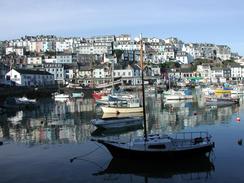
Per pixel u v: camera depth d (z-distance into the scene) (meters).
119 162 25.83
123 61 183.38
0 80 108.62
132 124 41.84
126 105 58.31
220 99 67.62
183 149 25.08
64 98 90.56
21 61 168.75
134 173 23.27
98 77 150.62
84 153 28.70
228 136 33.62
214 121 44.28
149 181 21.77
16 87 98.19
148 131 38.06
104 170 24.02
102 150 29.58
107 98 74.44
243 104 67.38
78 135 37.12
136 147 25.23
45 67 151.62
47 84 129.25
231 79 176.25
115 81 135.12
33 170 24.50
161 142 25.38
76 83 137.50
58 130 40.88
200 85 137.50
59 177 22.83
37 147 31.59
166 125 42.00
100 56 191.25
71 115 55.81
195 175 22.53
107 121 40.44
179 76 177.88
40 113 59.72
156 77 152.38
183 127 40.03
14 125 45.88
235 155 26.62
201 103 72.06
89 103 78.44
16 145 32.72
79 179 22.38
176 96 82.12
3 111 62.91
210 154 27.06
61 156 27.98
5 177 23.11
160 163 25.20
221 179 21.64
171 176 22.53
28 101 71.06
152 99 84.88
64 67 157.38
